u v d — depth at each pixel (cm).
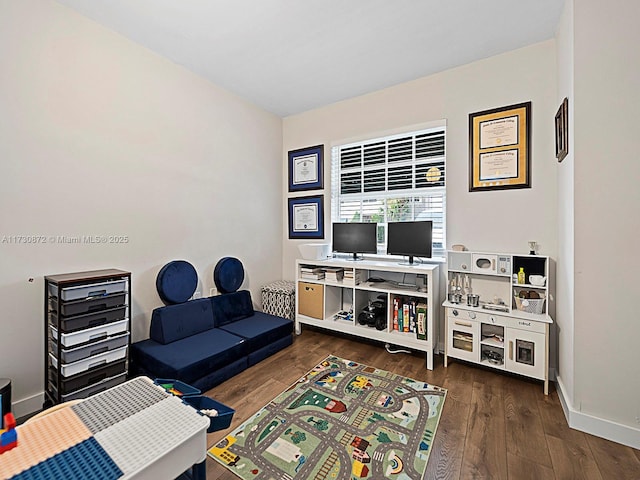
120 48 242
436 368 265
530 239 258
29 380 201
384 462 158
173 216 285
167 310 256
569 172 197
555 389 230
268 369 261
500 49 261
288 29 234
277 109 385
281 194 414
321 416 196
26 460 72
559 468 155
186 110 293
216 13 216
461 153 288
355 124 352
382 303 329
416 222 298
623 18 171
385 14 217
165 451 76
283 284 388
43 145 204
